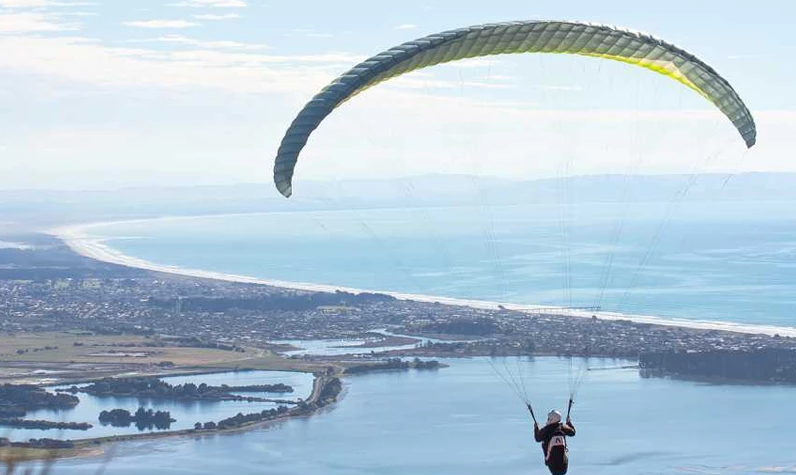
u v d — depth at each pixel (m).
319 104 30.41
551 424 27.48
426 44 31.05
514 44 32.41
